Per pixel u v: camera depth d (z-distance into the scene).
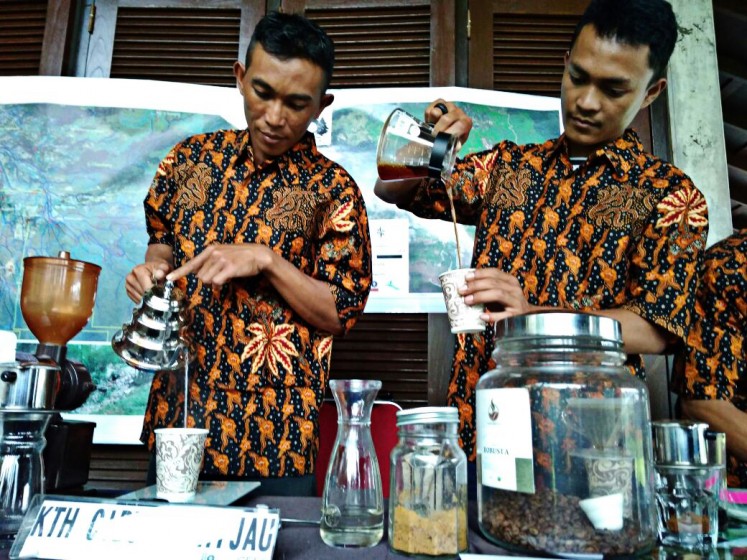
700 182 2.06
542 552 0.59
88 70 2.14
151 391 1.18
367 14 2.15
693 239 1.10
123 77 2.13
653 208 1.12
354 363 1.96
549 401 0.62
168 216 1.27
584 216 1.16
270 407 1.13
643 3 1.07
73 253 1.95
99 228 1.97
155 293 0.98
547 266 1.16
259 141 1.20
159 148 2.03
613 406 0.61
